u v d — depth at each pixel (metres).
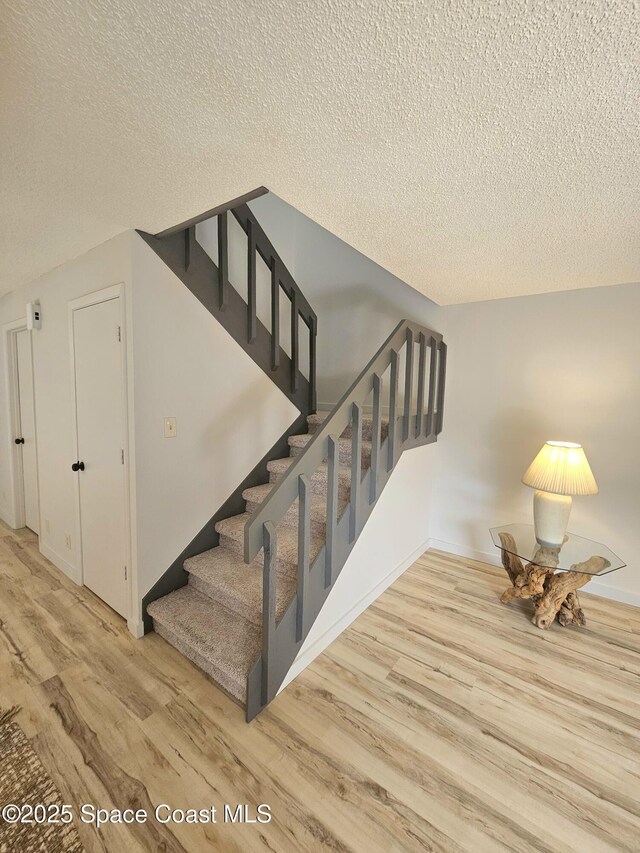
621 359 2.46
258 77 0.90
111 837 1.14
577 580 2.20
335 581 2.00
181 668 1.82
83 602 2.36
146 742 1.43
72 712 1.56
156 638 2.03
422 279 2.43
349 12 0.73
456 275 2.34
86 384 2.29
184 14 0.75
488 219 1.62
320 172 1.32
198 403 2.24
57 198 1.54
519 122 1.03
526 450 2.83
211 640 1.78
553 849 1.14
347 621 2.17
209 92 0.96
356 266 3.66
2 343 3.46
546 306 2.69
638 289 2.38
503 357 2.88
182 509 2.20
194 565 2.17
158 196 1.54
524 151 1.16
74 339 2.38
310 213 1.62
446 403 3.18
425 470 3.08
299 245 4.04
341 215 1.62
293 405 3.00
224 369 2.39
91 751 1.39
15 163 1.30
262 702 1.58
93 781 1.29
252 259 2.46
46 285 2.69
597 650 2.05
